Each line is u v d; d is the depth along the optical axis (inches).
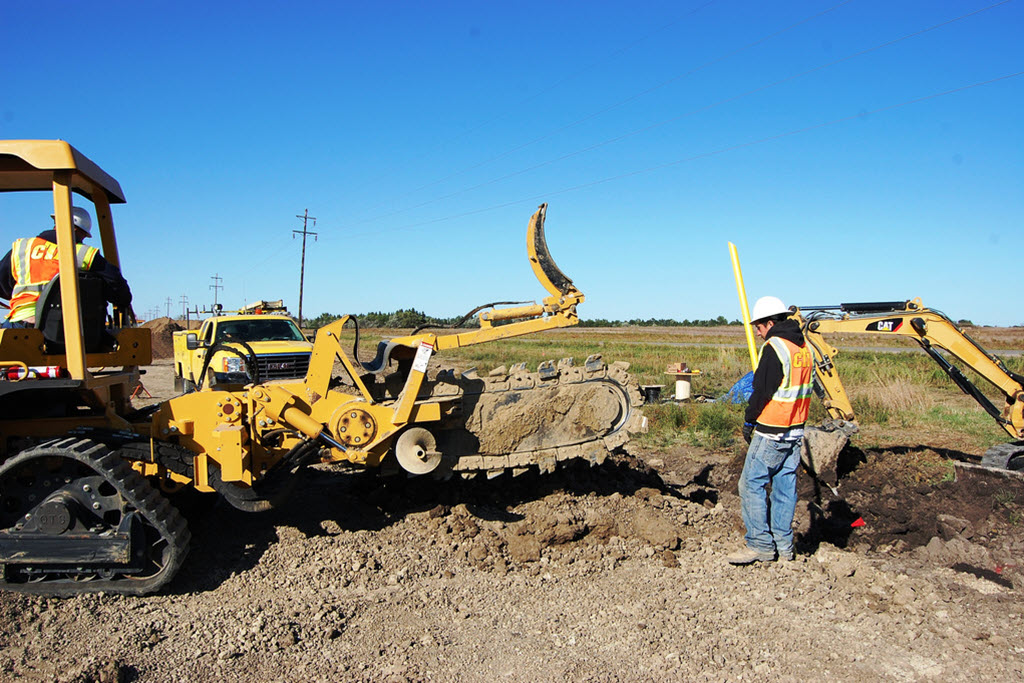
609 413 229.6
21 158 172.2
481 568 192.2
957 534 198.4
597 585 183.9
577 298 215.5
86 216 206.5
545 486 242.4
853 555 196.5
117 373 209.3
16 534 163.8
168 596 171.5
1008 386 252.5
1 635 147.8
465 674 140.1
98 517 169.0
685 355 992.2
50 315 187.5
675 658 146.1
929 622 161.3
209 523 216.2
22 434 184.4
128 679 134.3
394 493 237.3
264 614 161.3
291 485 202.1
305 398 200.1
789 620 163.3
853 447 270.8
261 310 560.7
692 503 238.7
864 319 254.8
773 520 196.1
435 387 218.1
